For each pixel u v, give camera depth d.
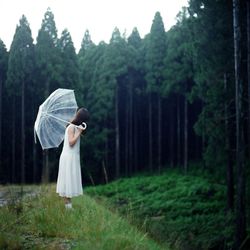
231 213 18.69
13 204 7.04
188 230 17.66
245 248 13.84
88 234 5.36
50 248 4.68
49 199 7.50
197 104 46.94
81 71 47.75
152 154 49.66
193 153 47.78
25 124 40.12
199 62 21.83
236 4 15.21
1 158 39.94
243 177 14.52
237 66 15.06
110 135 46.84
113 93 44.81
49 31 39.03
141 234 6.21
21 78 39.25
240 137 14.74
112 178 46.28
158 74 43.16
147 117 48.88
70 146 6.60
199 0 21.09
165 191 31.64
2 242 4.79
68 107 6.80
